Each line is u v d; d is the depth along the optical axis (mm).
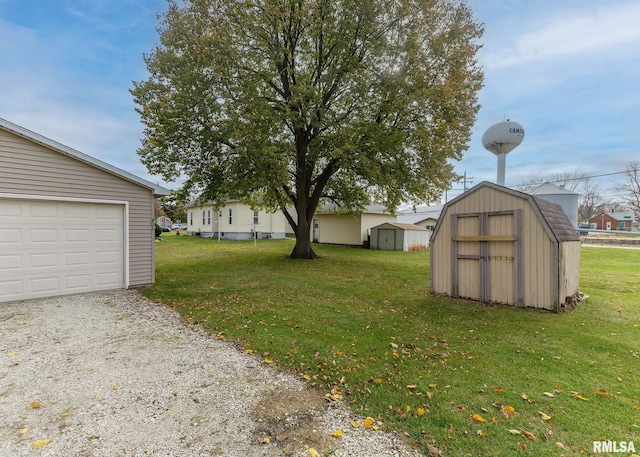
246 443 2379
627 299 7059
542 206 6297
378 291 8008
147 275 8195
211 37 9562
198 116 10648
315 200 14477
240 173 11391
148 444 2359
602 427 2559
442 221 7531
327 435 2471
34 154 6531
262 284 8625
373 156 11391
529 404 2898
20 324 5086
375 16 10375
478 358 3941
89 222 7293
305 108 10633
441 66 10500
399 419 2676
